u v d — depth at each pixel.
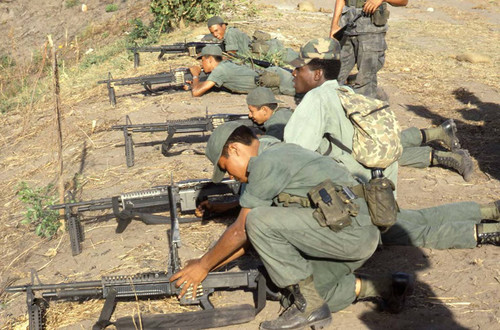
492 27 15.26
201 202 4.59
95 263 4.27
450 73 10.27
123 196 4.42
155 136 7.16
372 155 3.55
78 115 8.46
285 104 7.95
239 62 9.25
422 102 8.46
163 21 13.48
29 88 12.19
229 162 3.18
